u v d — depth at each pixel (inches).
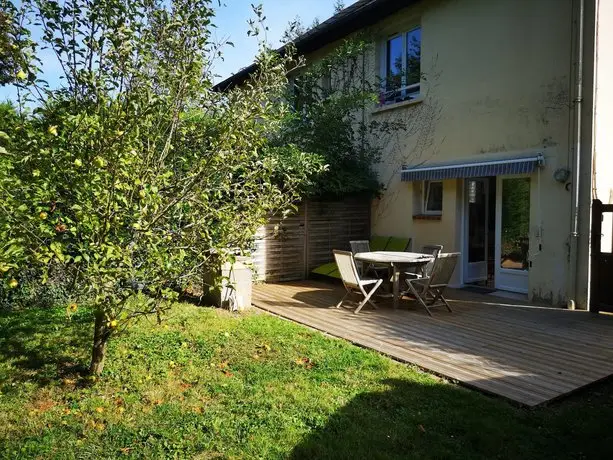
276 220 484.4
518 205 407.2
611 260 333.1
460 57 433.7
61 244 164.7
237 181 226.4
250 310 348.8
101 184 167.9
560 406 188.9
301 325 309.0
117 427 164.9
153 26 199.0
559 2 355.3
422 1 464.4
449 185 447.8
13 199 158.6
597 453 151.3
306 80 533.3
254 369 219.9
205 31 201.3
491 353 249.4
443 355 245.8
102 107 178.4
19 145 173.5
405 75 499.2
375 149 527.5
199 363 227.5
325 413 176.1
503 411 179.8
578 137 345.1
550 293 370.0
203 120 218.1
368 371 220.2
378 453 148.6
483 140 415.2
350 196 535.5
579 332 291.4
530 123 377.7
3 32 170.7
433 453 149.3
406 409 180.5
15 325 279.4
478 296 406.6
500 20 396.8
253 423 167.3
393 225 515.8
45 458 146.2
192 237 196.2
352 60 548.1
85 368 217.2
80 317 297.6
